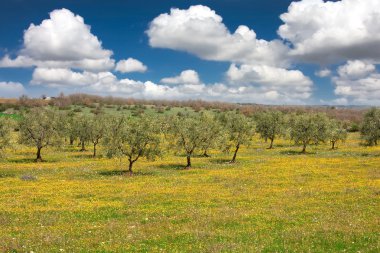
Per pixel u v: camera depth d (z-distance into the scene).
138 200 36.16
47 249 20.61
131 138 56.78
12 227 26.23
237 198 36.50
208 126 69.19
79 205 33.97
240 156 82.56
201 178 51.03
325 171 55.34
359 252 19.28
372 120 80.50
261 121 103.88
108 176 54.34
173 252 19.83
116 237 23.25
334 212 29.64
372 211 29.69
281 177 50.59
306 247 20.42
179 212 30.64
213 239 22.42
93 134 83.75
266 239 22.22
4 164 68.00
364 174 51.69
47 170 60.72
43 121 74.56
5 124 59.59
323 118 95.56
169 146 65.06
